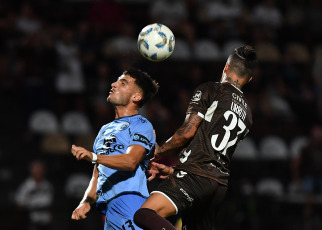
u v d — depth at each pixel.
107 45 50.34
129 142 17.91
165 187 17.41
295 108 51.06
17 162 45.09
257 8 58.59
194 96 18.19
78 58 48.19
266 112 49.00
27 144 45.88
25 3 50.16
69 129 45.91
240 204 39.41
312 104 51.50
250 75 18.97
